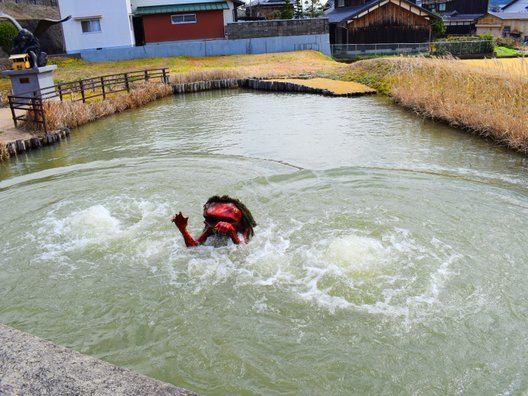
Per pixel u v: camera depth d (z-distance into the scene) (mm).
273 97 22188
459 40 37375
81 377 3303
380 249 6254
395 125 14828
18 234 7211
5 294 5715
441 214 7520
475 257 6191
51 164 11586
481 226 7090
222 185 9086
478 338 4762
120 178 9852
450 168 10086
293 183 9148
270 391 4219
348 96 21359
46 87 17500
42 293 5711
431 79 18906
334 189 8727
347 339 4777
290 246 6445
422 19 37469
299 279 5691
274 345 4738
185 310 5289
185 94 24734
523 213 7574
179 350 4727
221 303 5359
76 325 5141
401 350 4625
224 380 4352
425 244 6500
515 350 4605
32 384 3234
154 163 10992
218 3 35375
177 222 6270
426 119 15586
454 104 14781
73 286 5812
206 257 6207
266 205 7973
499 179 9320
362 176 9508
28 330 5082
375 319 5023
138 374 3348
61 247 6723
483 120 12977
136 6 35250
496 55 36062
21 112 17938
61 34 36000
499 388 4176
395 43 37656
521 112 12352
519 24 50875
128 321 5172
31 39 18453
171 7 35062
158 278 5867
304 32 35625
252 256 6184
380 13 36750
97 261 6305
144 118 18016
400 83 20828
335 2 46719
